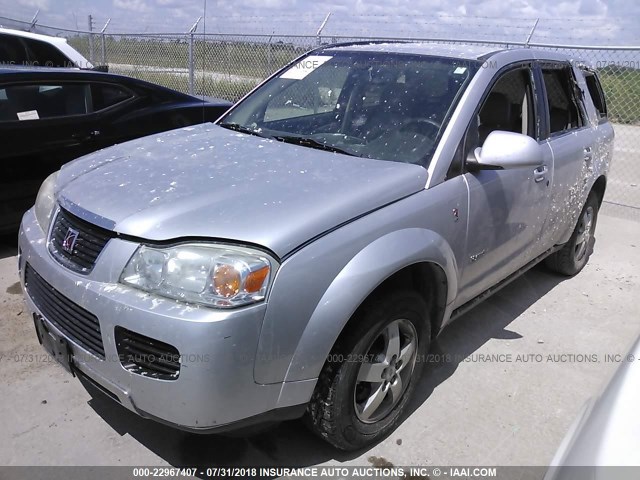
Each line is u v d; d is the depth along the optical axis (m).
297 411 2.37
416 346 2.88
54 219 2.74
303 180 2.66
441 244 2.81
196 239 2.23
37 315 2.68
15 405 2.99
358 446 2.71
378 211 2.57
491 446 2.84
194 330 2.07
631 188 8.60
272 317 2.17
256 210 2.35
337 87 3.62
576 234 4.82
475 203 3.07
